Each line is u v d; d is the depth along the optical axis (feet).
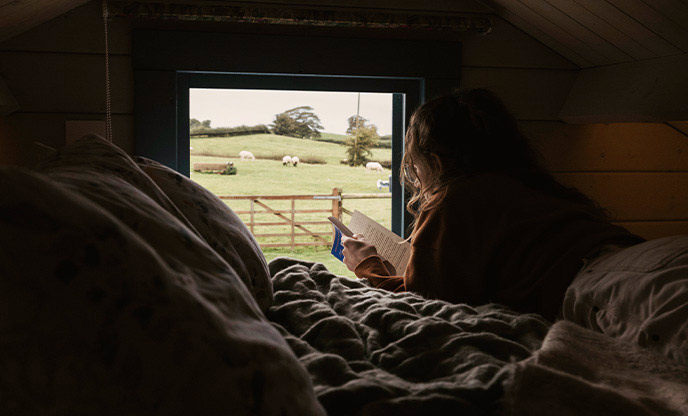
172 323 1.18
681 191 8.82
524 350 2.15
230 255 2.43
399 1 7.73
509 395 1.58
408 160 4.06
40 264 1.11
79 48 7.14
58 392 1.03
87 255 1.16
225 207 2.84
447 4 7.85
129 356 1.11
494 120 3.71
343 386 1.75
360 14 7.43
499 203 3.33
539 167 3.74
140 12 6.92
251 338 1.31
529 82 8.26
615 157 8.57
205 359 1.16
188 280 1.38
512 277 3.14
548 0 6.86
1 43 6.93
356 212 4.89
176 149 7.50
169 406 1.10
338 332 2.34
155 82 7.32
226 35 7.43
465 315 2.61
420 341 2.26
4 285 1.06
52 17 6.97
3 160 7.10
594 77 7.92
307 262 3.74
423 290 3.48
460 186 3.46
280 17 7.23
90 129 7.22
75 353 1.07
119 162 2.11
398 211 8.47
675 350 1.98
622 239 2.92
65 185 1.51
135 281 1.19
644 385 1.73
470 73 8.14
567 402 1.54
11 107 6.97
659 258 2.31
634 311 2.26
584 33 7.18
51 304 1.09
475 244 3.31
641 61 7.14
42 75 7.09
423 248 3.50
